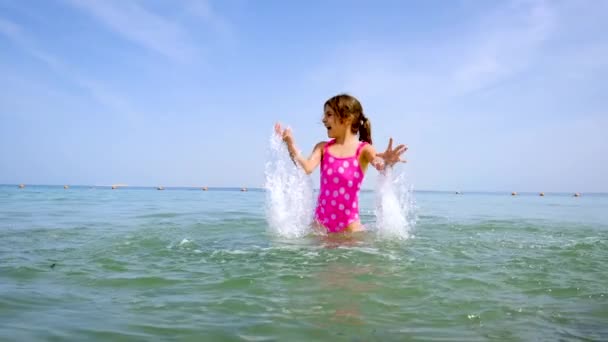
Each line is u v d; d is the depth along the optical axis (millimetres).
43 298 2104
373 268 2736
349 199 4406
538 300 2107
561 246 3795
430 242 3889
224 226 5289
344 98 4383
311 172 4270
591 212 10367
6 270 2664
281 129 4043
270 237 4141
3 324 1738
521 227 5555
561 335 1660
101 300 2074
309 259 3021
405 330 1689
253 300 2061
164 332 1660
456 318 1833
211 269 2719
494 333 1674
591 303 2066
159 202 13242
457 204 14875
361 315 1856
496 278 2521
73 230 4793
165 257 3117
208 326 1722
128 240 3955
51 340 1579
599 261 3092
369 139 4598
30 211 8180
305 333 1650
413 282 2396
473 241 4031
